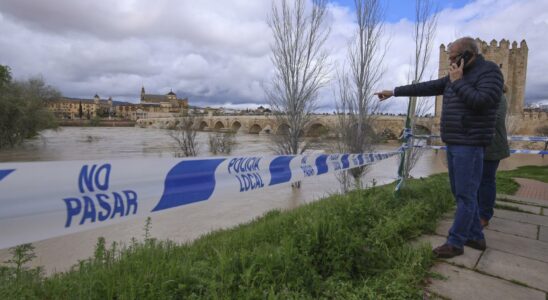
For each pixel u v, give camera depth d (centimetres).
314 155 414
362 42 1241
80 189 160
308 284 235
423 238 351
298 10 1566
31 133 4375
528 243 343
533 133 4525
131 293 213
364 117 1273
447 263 288
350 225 331
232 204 1188
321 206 482
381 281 236
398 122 4256
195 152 3447
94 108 16325
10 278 299
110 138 6481
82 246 724
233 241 402
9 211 133
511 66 4931
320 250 276
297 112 1620
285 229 376
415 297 224
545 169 1797
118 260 354
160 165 204
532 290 244
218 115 9756
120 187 178
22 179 138
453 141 300
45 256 656
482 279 259
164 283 221
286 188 1521
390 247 303
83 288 238
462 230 297
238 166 277
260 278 231
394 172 2056
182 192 216
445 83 346
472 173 293
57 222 151
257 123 7238
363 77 1259
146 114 14925
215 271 236
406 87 392
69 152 3916
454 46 290
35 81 5009
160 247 416
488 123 284
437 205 458
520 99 4947
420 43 1103
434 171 2327
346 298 216
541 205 540
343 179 1127
